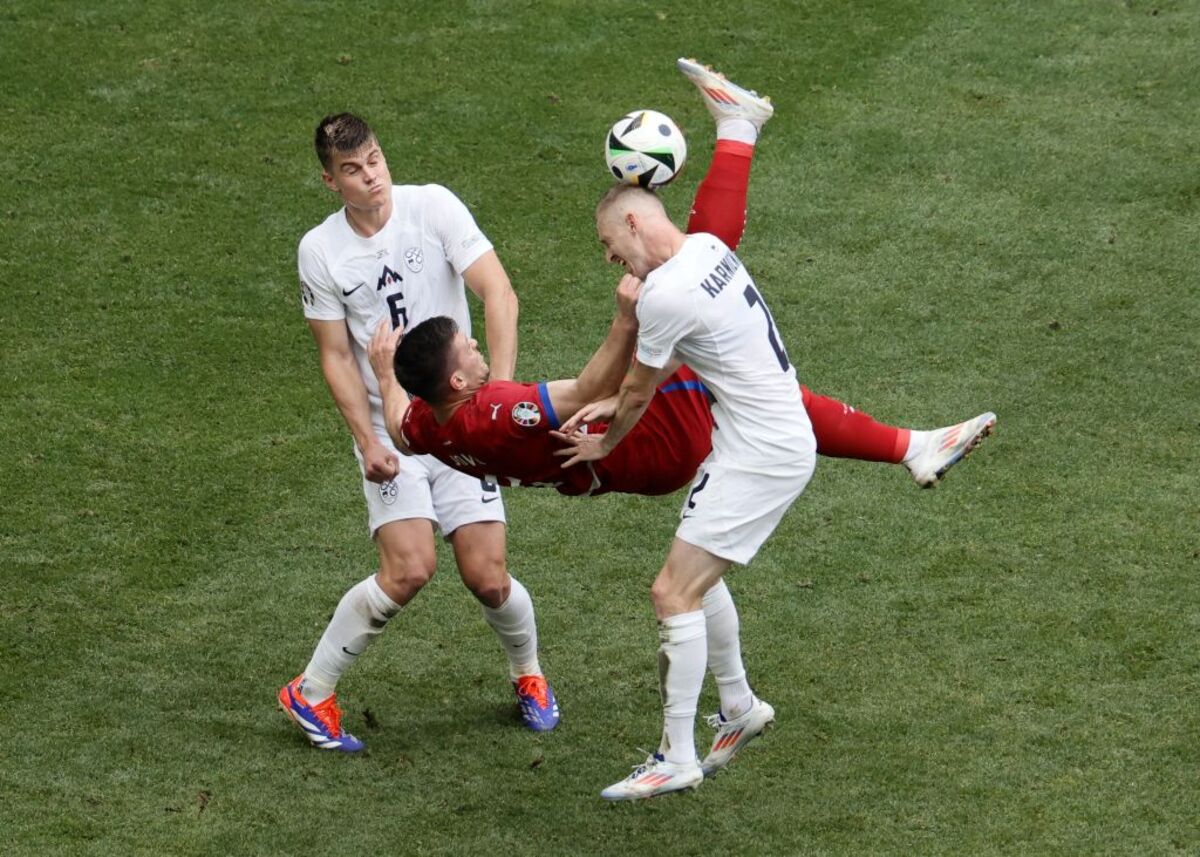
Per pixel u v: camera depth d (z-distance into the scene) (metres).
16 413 29.59
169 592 25.48
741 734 20.73
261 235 34.56
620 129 18.80
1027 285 32.75
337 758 22.09
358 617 21.67
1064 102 38.38
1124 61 39.75
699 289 18.03
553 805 21.22
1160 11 41.53
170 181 36.09
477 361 18.75
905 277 33.12
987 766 21.55
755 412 18.67
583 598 25.42
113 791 21.25
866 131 37.50
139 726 22.58
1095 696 22.72
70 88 38.97
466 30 41.09
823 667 23.59
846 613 24.72
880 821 20.69
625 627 24.80
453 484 21.75
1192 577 25.02
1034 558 25.67
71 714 22.75
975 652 23.73
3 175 36.22
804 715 22.66
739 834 20.61
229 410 29.83
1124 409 29.16
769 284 32.97
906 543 26.20
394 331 19.88
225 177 36.22
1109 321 31.58
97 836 20.39
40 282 33.12
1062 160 36.47
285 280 33.34
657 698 23.33
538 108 38.28
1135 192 35.38
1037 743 21.91
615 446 18.58
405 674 24.00
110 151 37.00
